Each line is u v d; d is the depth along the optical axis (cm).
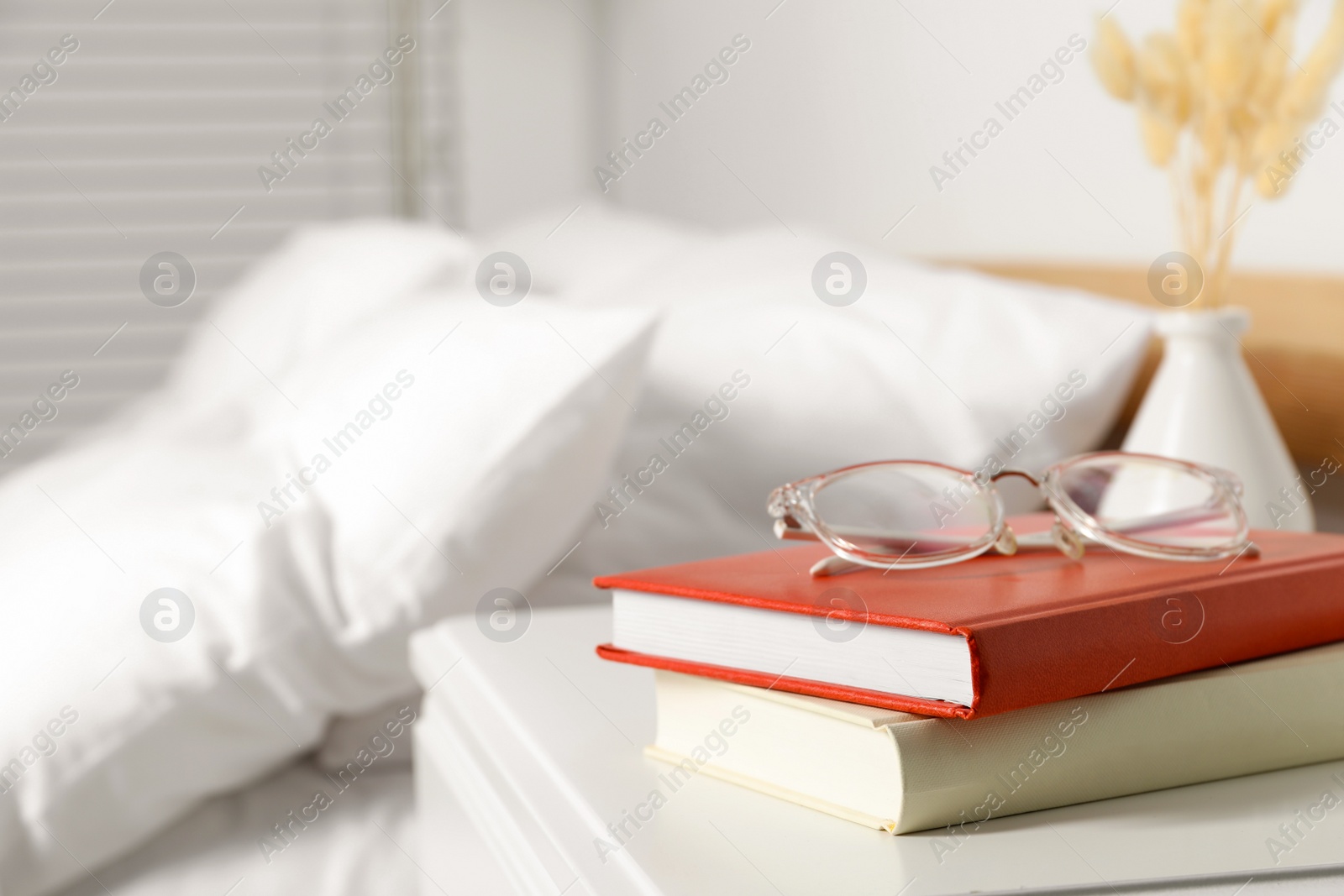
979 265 141
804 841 43
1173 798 47
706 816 46
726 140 215
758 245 135
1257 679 48
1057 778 45
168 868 78
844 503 54
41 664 79
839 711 45
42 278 290
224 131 297
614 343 92
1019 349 103
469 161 300
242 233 300
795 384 105
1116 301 112
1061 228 126
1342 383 89
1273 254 100
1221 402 86
